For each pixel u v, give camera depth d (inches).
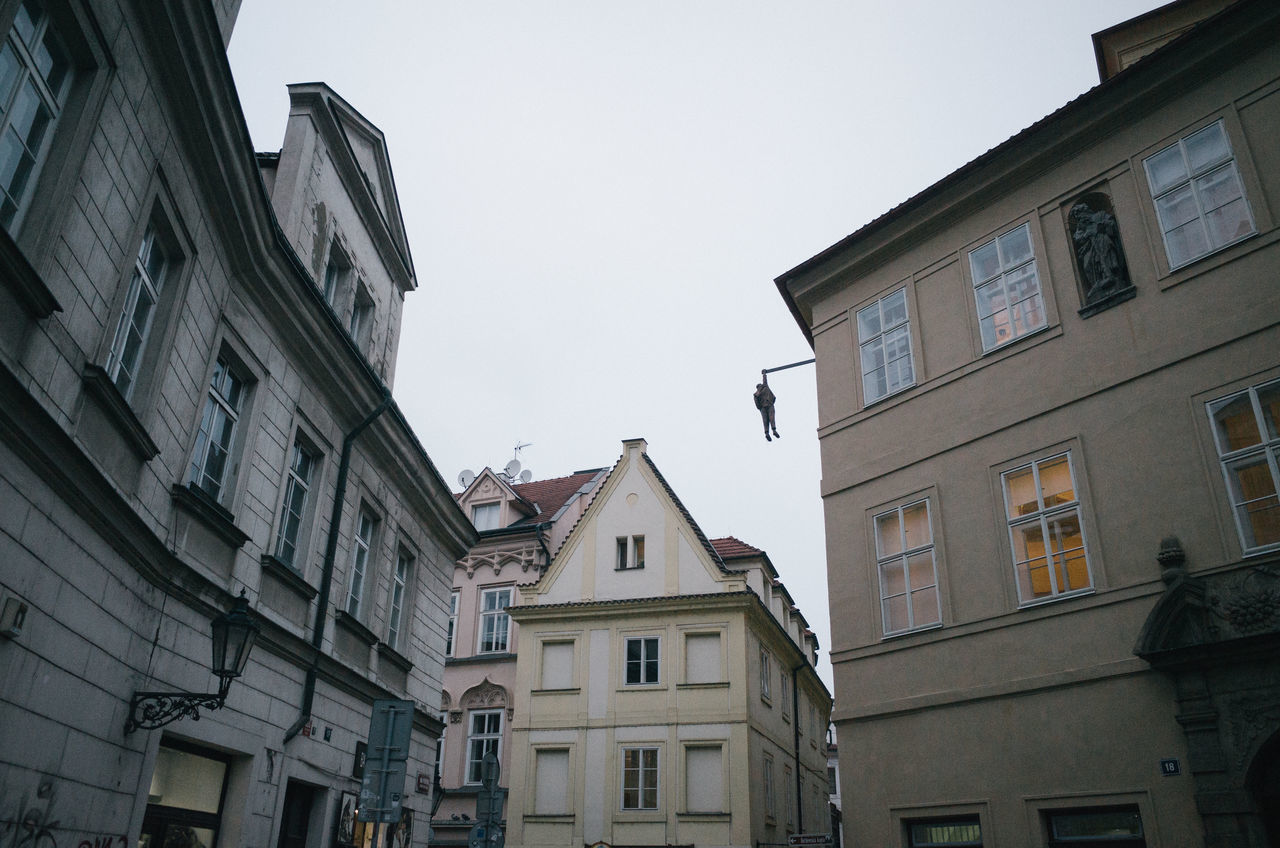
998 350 527.8
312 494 517.0
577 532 1192.2
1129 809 409.4
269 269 434.6
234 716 405.7
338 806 518.0
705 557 1119.6
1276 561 384.8
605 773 1040.2
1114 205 495.8
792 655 1299.2
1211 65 468.4
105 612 300.4
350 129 612.4
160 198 327.6
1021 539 486.0
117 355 315.6
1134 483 444.1
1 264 217.5
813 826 1347.2
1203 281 445.1
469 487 1336.1
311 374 509.4
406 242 695.7
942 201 580.1
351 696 546.0
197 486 387.5
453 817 1103.0
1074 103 510.0
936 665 505.7
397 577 667.4
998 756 461.7
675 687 1058.1
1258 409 409.4
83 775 290.8
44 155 254.8
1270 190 432.5
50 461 246.1
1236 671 381.1
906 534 548.4
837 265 643.5
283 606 466.6
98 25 267.0
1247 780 367.2
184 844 382.3
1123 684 420.2
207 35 318.3
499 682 1162.6
